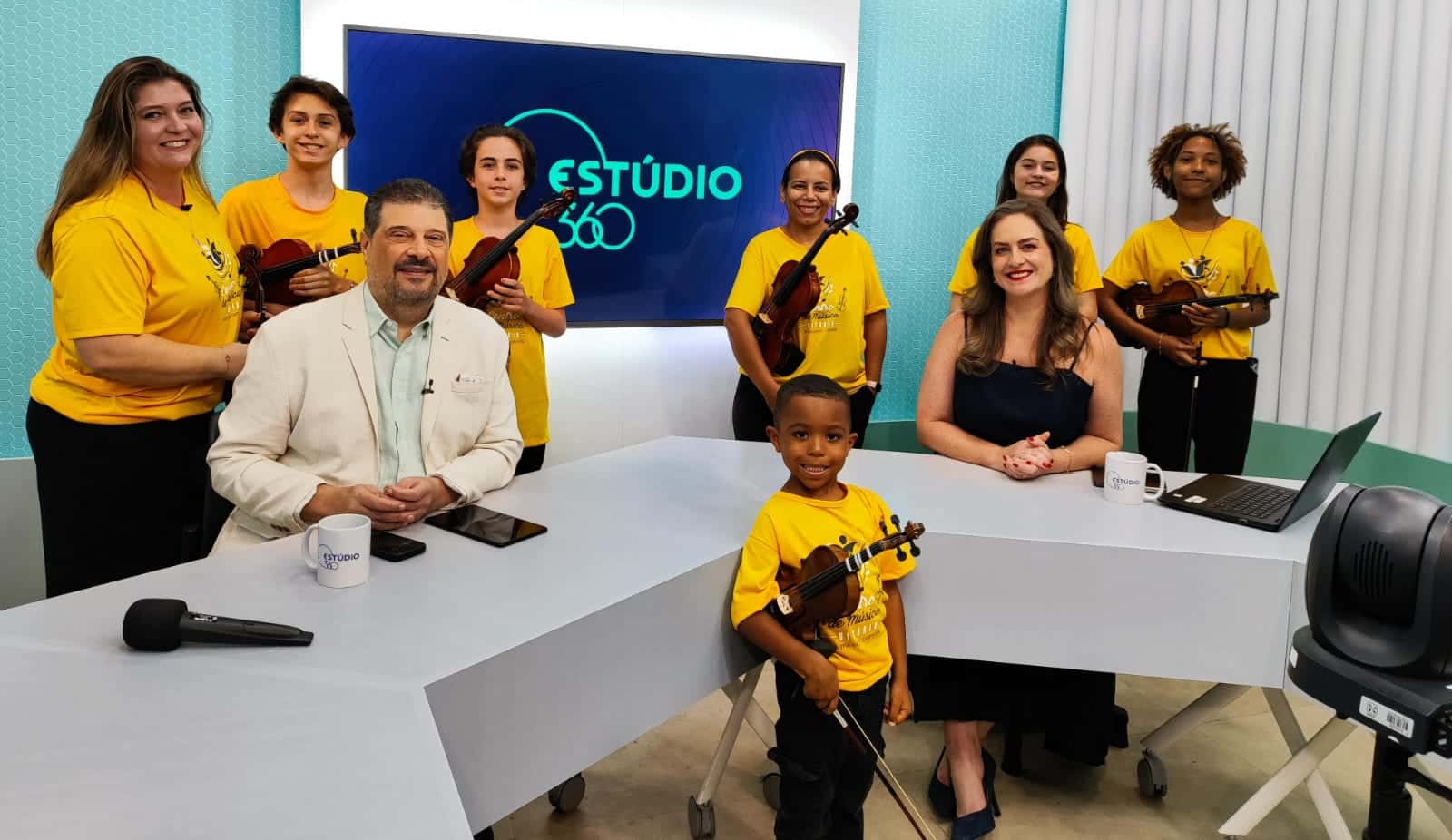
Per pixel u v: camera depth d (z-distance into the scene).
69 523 2.30
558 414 3.84
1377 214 3.97
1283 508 2.17
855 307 3.31
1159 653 1.98
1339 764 2.68
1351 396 4.07
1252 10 4.06
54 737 1.13
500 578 1.66
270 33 3.38
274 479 1.87
